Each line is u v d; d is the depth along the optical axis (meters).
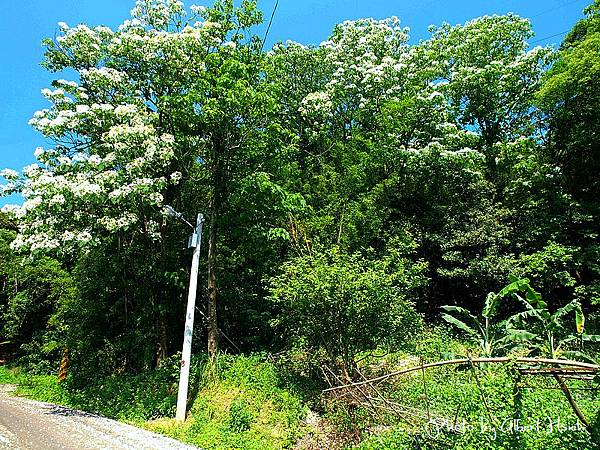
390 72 18.70
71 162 11.91
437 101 17.28
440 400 8.38
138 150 12.12
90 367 14.83
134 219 12.27
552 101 16.30
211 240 13.55
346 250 14.24
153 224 13.62
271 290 11.17
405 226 16.44
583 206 16.25
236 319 15.55
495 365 8.17
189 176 14.13
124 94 13.81
